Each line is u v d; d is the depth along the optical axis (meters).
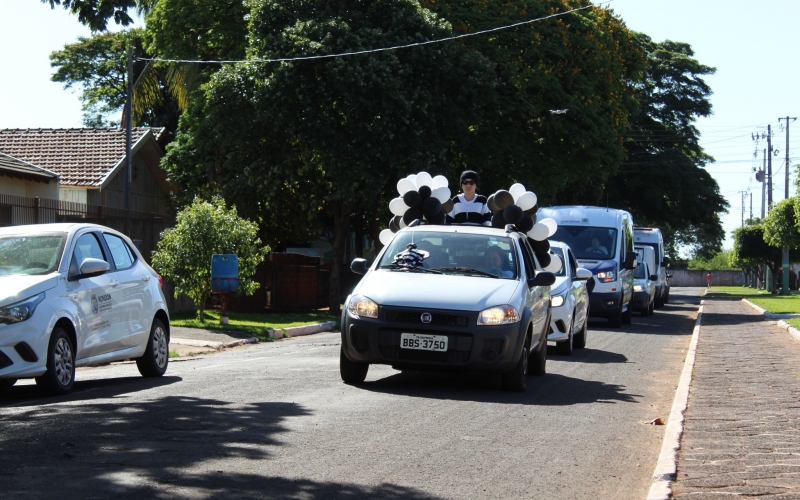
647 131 67.88
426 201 14.70
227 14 39.00
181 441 7.88
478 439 8.59
